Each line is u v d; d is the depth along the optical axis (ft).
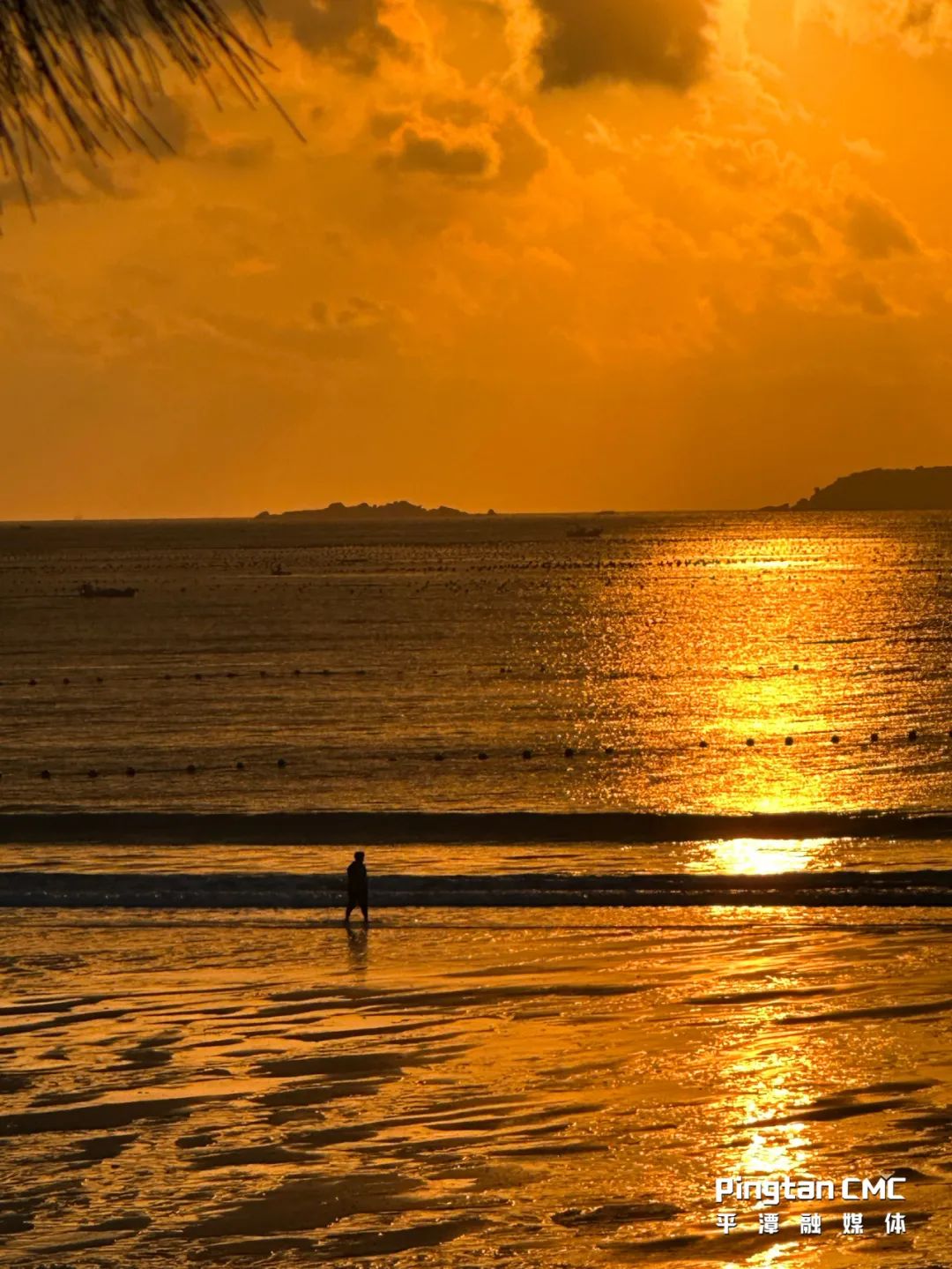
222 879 185.57
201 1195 92.79
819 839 216.54
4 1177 95.96
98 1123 105.29
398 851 211.00
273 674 483.10
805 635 588.09
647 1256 82.48
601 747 326.24
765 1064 114.21
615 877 183.62
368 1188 93.09
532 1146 99.19
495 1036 123.34
